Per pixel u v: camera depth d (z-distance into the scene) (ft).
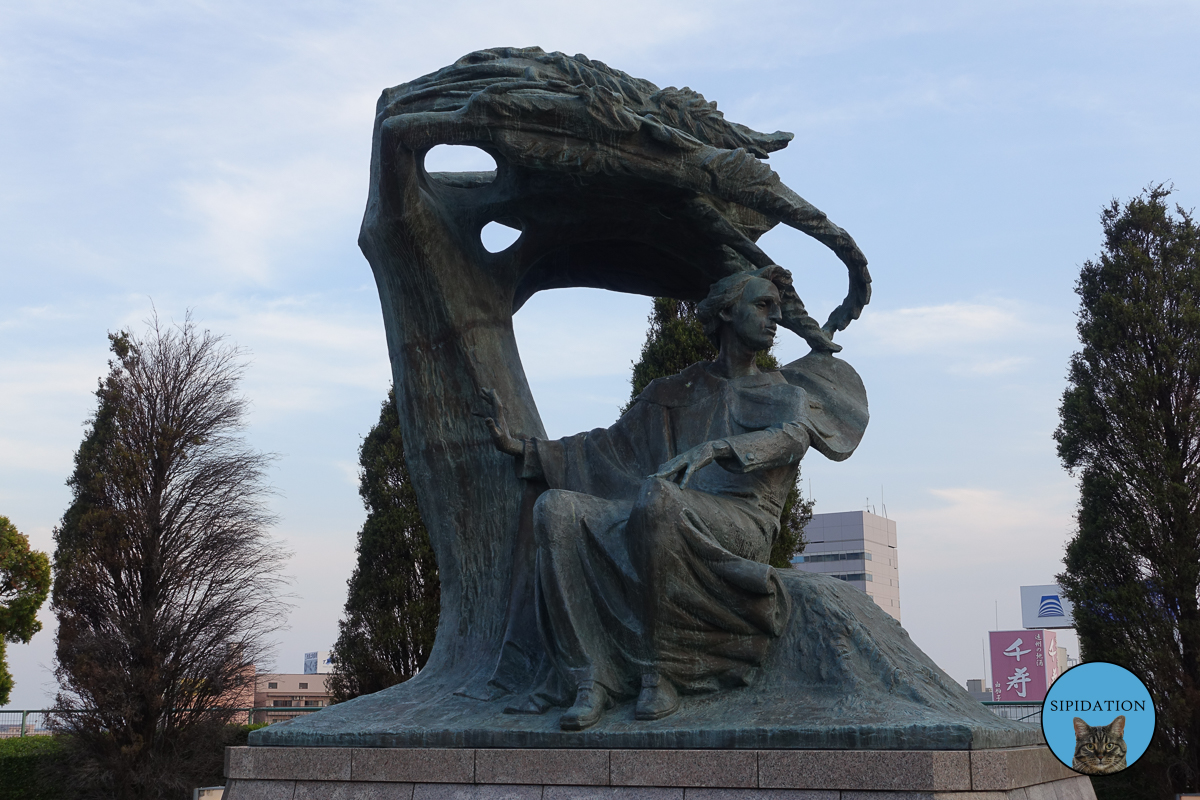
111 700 46.83
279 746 14.73
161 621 49.01
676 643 13.79
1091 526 45.32
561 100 16.10
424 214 17.28
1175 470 44.14
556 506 14.47
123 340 53.98
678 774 12.43
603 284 20.57
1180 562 42.86
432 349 17.71
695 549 13.69
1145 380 45.42
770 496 15.14
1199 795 34.04
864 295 18.51
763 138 18.15
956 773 11.31
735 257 18.54
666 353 38.75
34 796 47.78
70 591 49.67
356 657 50.11
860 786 11.59
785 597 14.28
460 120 16.14
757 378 16.15
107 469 51.78
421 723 14.61
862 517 171.94
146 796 46.78
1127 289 47.80
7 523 80.79
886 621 15.11
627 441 16.43
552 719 13.94
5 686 82.69
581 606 14.16
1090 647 44.52
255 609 51.49
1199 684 41.78
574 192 17.30
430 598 50.83
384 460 52.60
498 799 13.10
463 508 17.42
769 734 12.40
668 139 16.56
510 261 18.43
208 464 52.34
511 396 17.85
